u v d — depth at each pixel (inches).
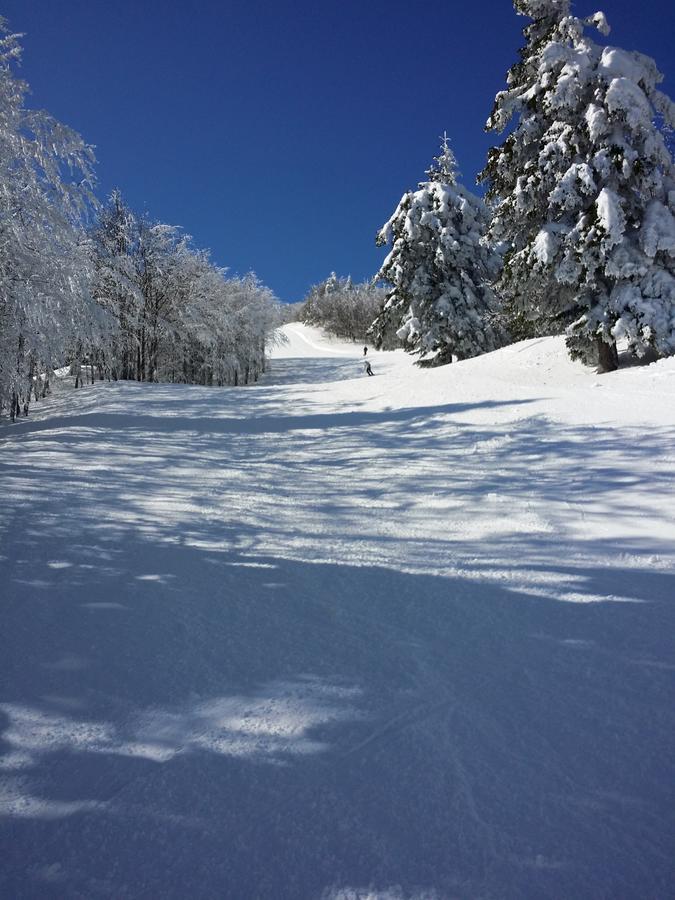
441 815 64.1
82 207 500.4
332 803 65.9
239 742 77.0
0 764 71.9
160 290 1214.3
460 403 453.1
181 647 104.3
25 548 158.2
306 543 171.0
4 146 432.8
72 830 61.9
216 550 161.9
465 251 945.5
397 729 80.1
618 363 590.9
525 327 767.1
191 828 62.3
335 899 54.2
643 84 562.9
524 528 180.5
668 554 150.9
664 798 66.5
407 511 208.4
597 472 237.1
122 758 73.5
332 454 332.5
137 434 426.6
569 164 577.9
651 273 539.2
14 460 313.1
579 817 63.9
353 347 3063.5
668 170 558.3
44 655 99.8
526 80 635.5
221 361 1432.1
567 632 110.8
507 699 88.0
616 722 81.4
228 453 347.9
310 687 91.3
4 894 54.4
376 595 131.0
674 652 101.5
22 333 462.9
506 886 55.4
